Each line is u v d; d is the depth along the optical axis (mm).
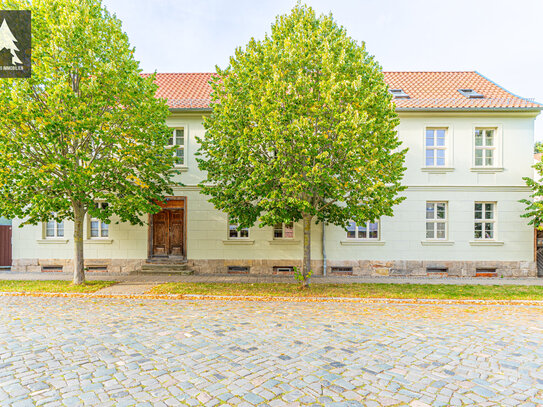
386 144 9430
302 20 9508
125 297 9539
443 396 3854
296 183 8812
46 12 9320
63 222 14336
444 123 14062
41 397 3742
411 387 4070
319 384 4121
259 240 14148
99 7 10016
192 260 14125
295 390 3961
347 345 5551
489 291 10453
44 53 9328
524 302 9141
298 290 10383
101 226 14414
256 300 9359
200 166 10953
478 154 14273
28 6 9289
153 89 10773
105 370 4484
